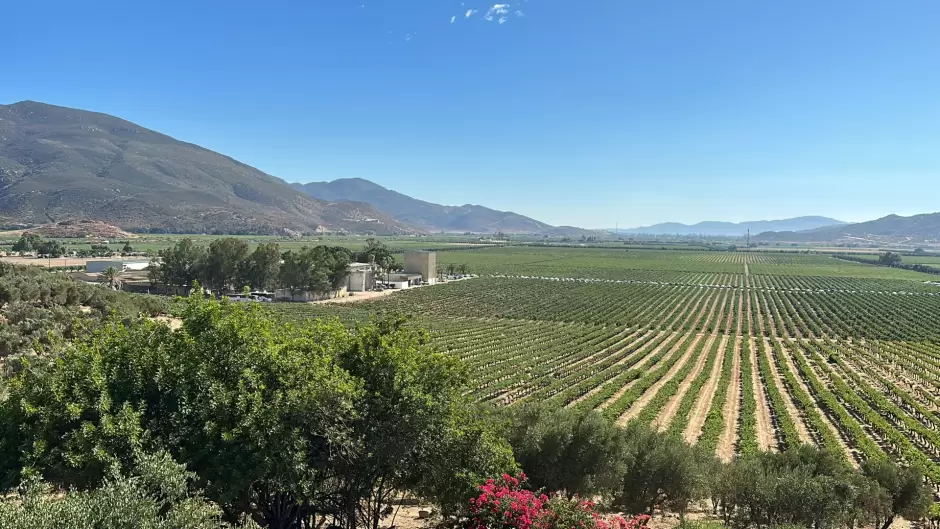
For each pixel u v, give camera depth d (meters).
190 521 13.04
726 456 42.62
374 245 188.25
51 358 18.73
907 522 30.22
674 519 27.16
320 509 19.20
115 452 14.80
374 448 17.12
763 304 148.12
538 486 23.94
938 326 115.31
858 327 112.06
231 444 15.95
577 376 67.94
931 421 52.88
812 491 23.19
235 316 18.58
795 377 70.06
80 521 11.87
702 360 80.62
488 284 176.50
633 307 138.38
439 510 22.58
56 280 65.94
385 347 18.44
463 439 18.94
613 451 24.59
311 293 132.12
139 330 18.58
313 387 16.80
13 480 14.85
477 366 71.25
